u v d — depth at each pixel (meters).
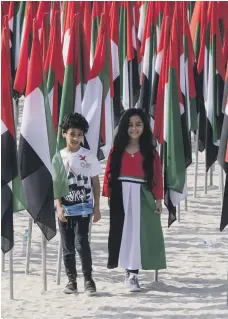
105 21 15.62
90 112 15.29
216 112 19.53
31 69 13.48
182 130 15.79
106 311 12.86
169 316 12.59
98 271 15.34
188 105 18.22
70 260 13.87
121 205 14.03
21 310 12.90
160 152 16.34
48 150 13.54
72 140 13.66
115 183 14.05
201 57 20.94
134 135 13.90
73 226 13.73
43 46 17.78
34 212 13.53
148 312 12.81
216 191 23.16
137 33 26.83
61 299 13.54
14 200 13.50
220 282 14.69
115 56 19.98
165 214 20.22
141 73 22.97
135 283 14.03
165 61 15.94
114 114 20.08
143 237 14.07
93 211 13.94
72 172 13.55
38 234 18.05
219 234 18.45
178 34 17.44
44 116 13.55
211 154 19.75
